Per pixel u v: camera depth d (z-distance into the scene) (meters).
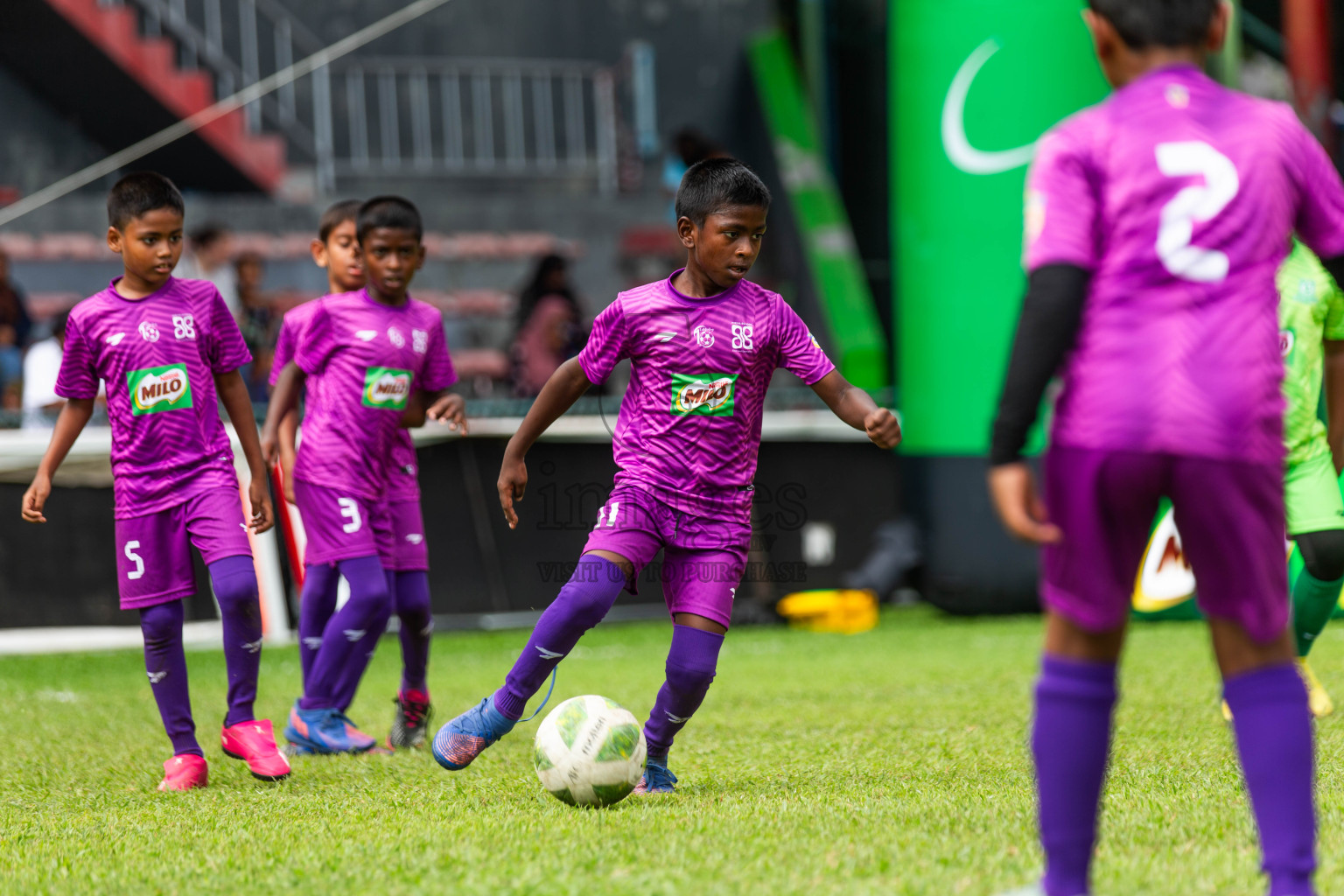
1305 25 36.66
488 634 30.73
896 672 22.97
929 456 31.91
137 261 13.95
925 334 32.00
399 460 17.16
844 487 34.47
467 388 44.41
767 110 52.28
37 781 14.33
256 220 48.41
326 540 16.45
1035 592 31.34
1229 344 7.09
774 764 14.08
